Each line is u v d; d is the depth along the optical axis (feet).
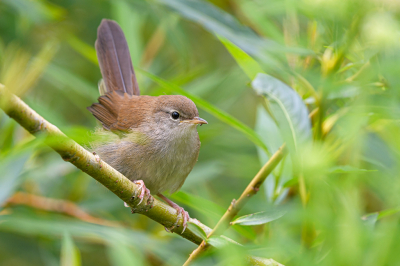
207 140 36.40
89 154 20.53
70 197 35.40
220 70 39.24
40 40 38.96
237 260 15.11
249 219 18.47
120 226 31.96
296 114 19.65
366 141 18.30
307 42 21.97
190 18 24.82
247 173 29.81
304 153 17.20
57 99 41.83
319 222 14.44
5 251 34.96
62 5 38.91
